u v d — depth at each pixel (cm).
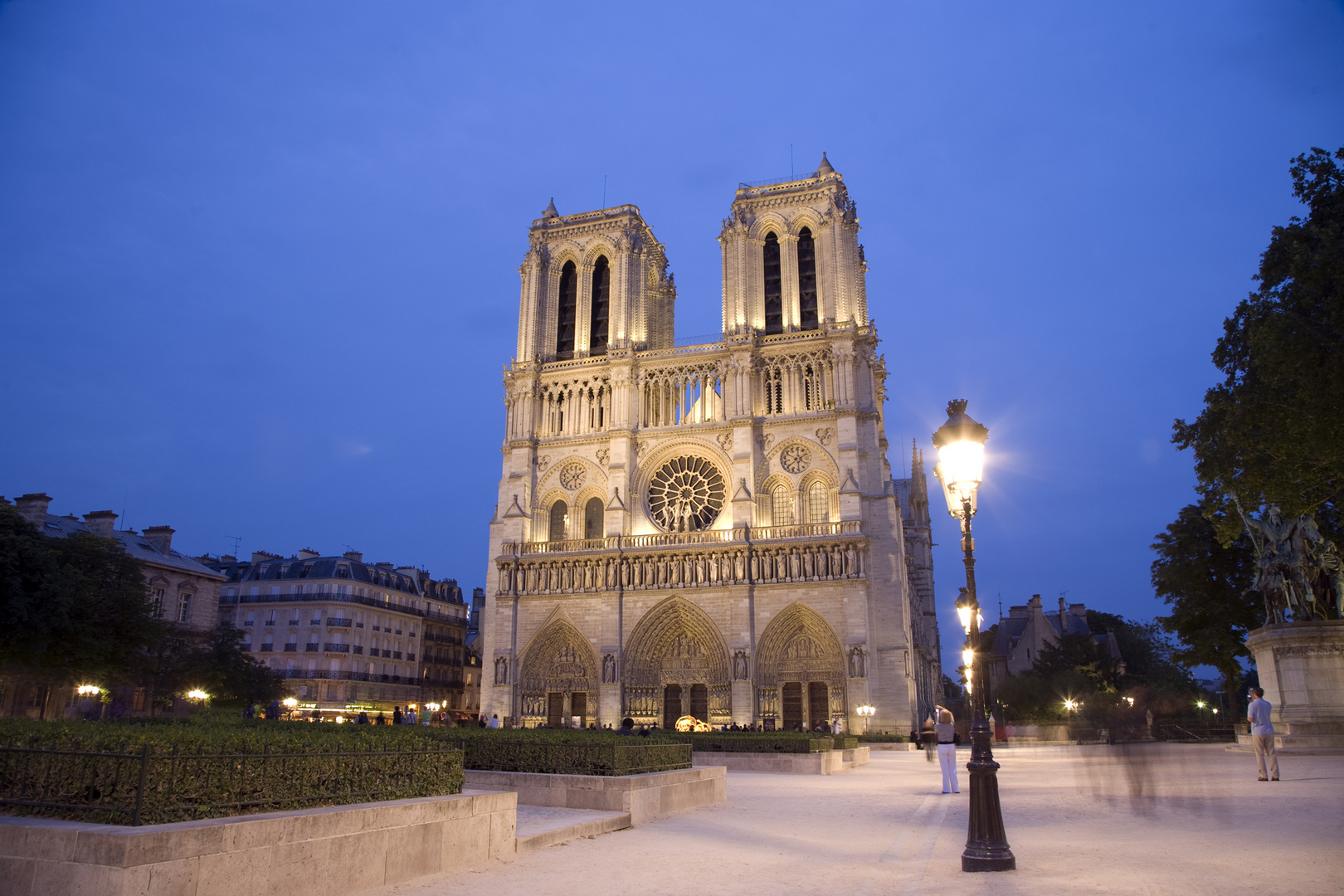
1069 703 9269
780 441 9431
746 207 10256
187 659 8688
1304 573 4706
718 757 4950
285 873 1462
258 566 11662
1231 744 5697
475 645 14562
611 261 10606
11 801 1428
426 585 13038
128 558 7350
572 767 2681
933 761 6153
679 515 9675
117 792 1372
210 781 1453
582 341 10500
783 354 9688
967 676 4897
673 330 11962
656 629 9231
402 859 1683
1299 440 3072
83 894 1252
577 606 9475
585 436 10075
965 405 2144
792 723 8744
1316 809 2386
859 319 9938
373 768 1761
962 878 1659
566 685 9388
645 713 9088
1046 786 3544
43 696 7356
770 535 9138
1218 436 3588
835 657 8656
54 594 6141
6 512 6206
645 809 2569
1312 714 4231
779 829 2428
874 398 9638
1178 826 2183
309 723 3028
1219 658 7419
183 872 1311
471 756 2866
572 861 1908
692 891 1609
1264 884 1488
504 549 9825
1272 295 3362
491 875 1752
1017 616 15138
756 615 8919
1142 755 2744
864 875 1752
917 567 13475
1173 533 7481
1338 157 3200
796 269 10031
